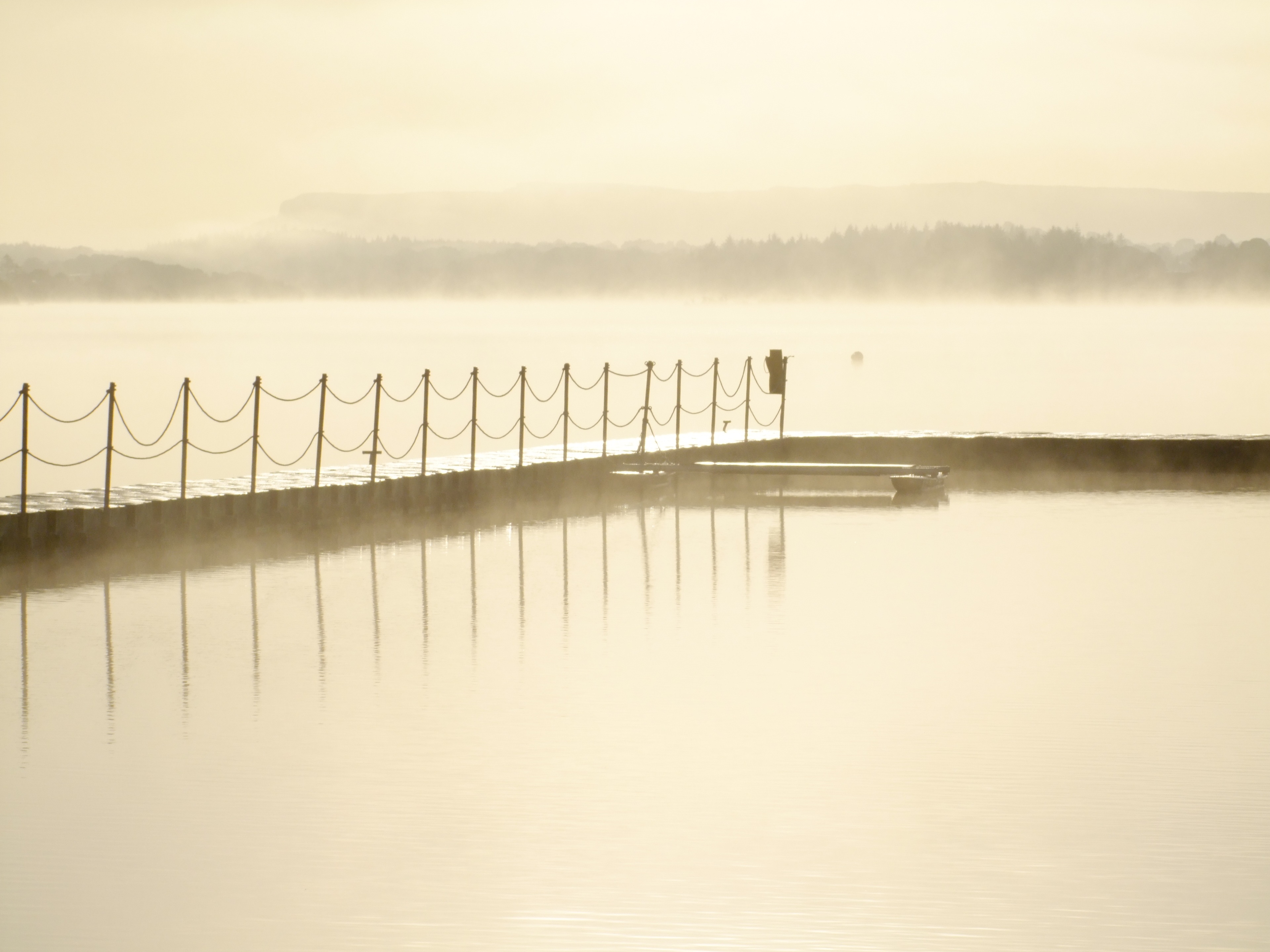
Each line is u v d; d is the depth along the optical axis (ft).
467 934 38.91
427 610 79.20
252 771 51.24
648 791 49.32
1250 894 40.96
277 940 38.60
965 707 59.41
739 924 39.45
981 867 42.91
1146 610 78.64
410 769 51.52
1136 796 48.65
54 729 56.18
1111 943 38.22
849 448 152.15
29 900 40.81
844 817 46.88
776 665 66.39
